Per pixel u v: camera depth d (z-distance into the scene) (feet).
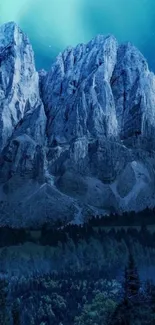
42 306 234.17
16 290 261.24
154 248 432.66
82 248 453.99
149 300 118.42
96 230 564.30
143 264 290.35
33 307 233.14
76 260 379.96
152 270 265.34
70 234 549.13
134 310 116.88
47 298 244.22
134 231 533.55
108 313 137.28
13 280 301.84
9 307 149.79
